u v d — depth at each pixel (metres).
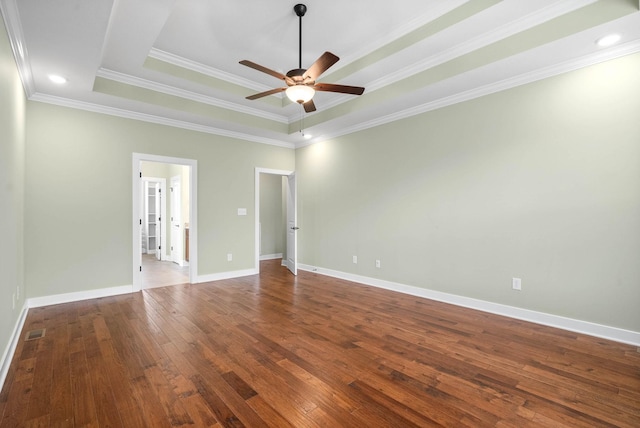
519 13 2.62
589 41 2.55
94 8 2.17
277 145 5.96
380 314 3.43
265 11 2.88
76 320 3.21
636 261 2.62
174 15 2.94
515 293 3.29
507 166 3.32
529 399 1.88
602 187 2.77
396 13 2.92
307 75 2.72
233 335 2.84
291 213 6.00
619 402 1.84
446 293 3.87
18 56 2.66
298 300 3.97
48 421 1.67
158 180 7.24
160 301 3.91
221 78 4.20
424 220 4.08
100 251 4.07
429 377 2.13
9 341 2.40
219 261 5.21
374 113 4.38
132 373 2.17
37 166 3.63
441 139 3.88
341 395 1.92
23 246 3.41
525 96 3.18
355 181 5.02
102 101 3.88
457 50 3.13
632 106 2.61
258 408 1.80
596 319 2.81
